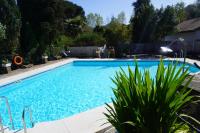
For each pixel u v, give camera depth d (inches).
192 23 1355.8
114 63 1016.9
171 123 138.4
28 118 372.2
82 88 600.7
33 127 257.0
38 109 427.5
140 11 1434.5
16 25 820.6
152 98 132.6
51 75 785.6
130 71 145.3
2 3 768.3
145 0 1485.0
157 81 134.3
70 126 258.2
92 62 1032.8
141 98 134.8
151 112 133.9
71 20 1996.8
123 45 1290.6
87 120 273.7
